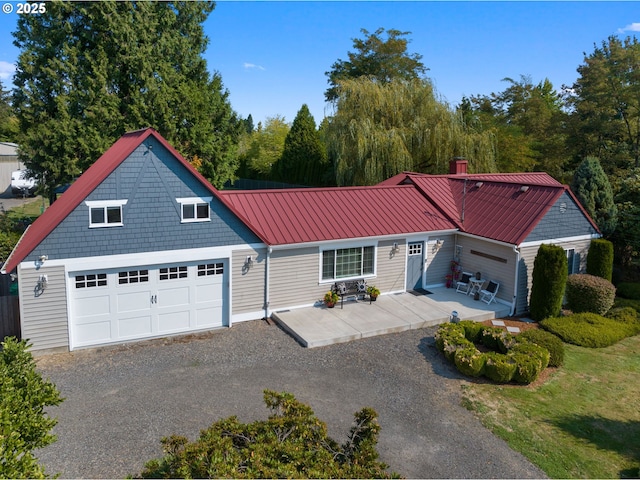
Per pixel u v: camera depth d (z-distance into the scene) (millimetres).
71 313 12266
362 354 12516
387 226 16656
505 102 47781
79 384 10602
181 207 13000
